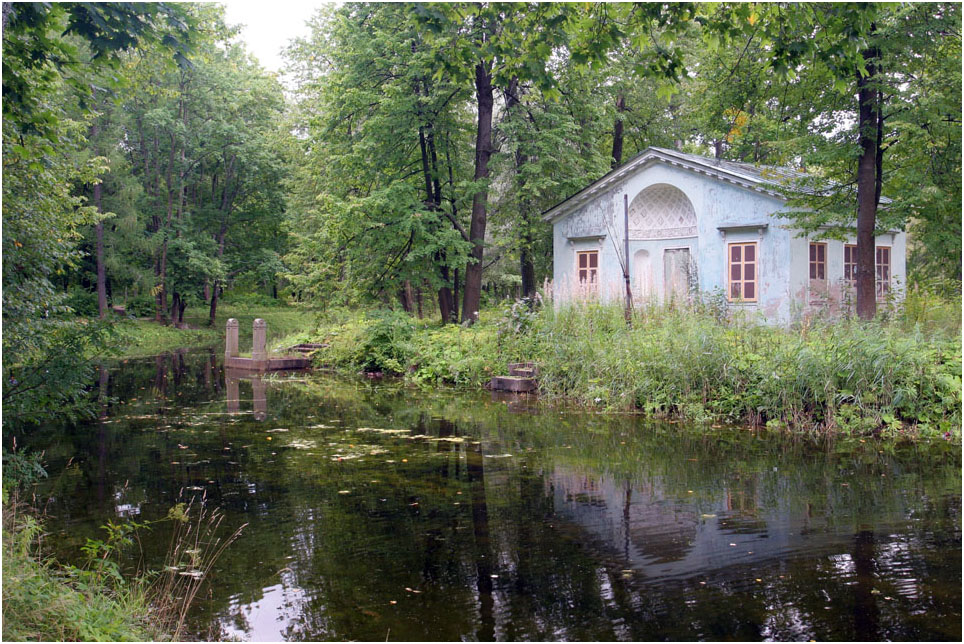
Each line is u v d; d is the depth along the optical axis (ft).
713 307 51.39
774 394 37.47
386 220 70.38
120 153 108.06
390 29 69.82
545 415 41.01
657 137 99.40
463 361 55.77
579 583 17.16
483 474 27.73
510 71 28.09
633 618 15.21
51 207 30.81
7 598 12.79
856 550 19.06
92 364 27.53
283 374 64.95
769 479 26.63
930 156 47.09
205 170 124.16
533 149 73.46
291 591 16.88
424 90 70.49
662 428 36.70
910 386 34.60
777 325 44.96
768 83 48.24
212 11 39.29
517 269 109.91
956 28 41.91
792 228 56.65
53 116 22.74
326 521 22.11
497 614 15.51
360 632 14.73
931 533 20.33
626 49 73.67
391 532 21.03
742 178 65.51
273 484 26.40
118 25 20.47
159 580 17.53
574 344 48.24
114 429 37.42
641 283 65.41
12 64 20.93
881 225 46.75
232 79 116.98
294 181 114.01
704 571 17.78
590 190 76.84
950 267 64.59
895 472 27.35
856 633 14.38
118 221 105.19
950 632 14.33
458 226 74.08
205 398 49.24
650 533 20.71
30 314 25.67
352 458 30.50
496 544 19.95
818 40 25.48
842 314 44.86
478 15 26.81
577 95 76.28
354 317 75.10
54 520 22.24
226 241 131.85
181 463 29.71
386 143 70.95
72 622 13.04
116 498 24.64
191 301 133.08
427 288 89.97
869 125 46.42
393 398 48.88
